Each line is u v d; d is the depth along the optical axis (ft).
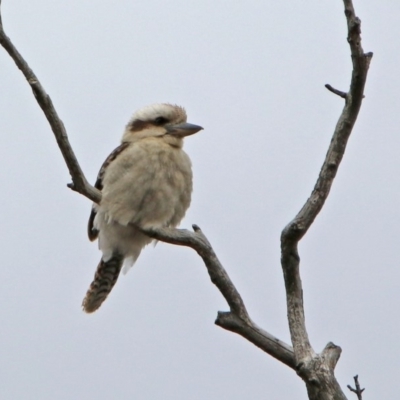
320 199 26.71
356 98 26.48
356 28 25.76
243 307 27.66
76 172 31.89
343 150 26.84
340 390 25.12
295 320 26.66
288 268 27.02
